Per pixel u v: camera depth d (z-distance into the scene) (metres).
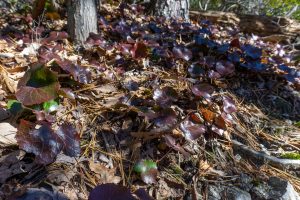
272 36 1.36
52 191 0.45
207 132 0.62
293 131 0.72
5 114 0.55
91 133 0.57
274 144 0.67
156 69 0.82
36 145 0.45
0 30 1.00
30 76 0.53
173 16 1.38
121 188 0.41
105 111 0.61
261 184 0.55
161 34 1.04
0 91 0.61
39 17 1.04
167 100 0.60
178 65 0.84
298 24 1.45
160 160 0.56
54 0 1.23
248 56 0.89
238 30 1.29
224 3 2.35
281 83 0.87
